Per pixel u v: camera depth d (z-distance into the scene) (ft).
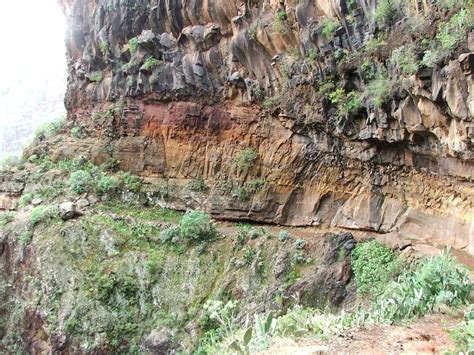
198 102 75.36
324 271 54.03
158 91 78.07
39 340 65.62
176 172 78.18
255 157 69.62
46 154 89.86
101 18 88.17
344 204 62.03
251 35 64.34
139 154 81.35
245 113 70.59
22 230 74.43
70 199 77.56
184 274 63.62
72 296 64.49
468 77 37.73
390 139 51.65
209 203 72.74
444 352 25.17
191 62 74.28
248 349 27.99
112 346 60.49
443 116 42.96
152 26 79.82
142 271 65.31
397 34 46.14
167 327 58.65
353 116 54.95
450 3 39.88
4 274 74.38
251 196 69.62
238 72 68.80
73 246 69.15
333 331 30.25
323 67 57.00
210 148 75.05
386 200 58.03
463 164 45.65
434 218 52.13
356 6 52.08
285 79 62.85
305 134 63.67
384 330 30.07
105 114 86.22
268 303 54.44
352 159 59.36
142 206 77.56
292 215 66.44
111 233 70.33
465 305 33.42
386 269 49.83
